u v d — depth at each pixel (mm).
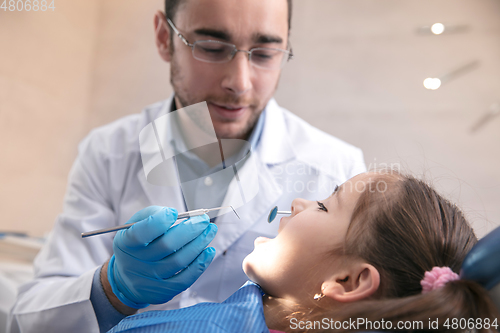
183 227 743
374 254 694
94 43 2650
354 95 2205
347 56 2230
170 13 1055
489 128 1986
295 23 2316
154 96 2562
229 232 943
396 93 2141
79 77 2535
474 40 2041
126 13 2639
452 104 2047
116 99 2598
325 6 2277
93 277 880
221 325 635
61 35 2385
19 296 1026
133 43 2611
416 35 2125
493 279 537
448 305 552
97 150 1228
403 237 707
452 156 2018
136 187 1135
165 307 971
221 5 907
